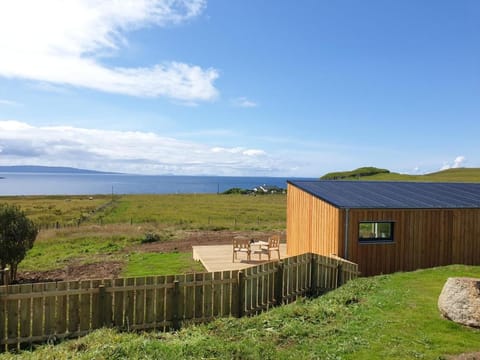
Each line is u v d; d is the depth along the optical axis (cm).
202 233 2541
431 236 1485
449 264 1509
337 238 1384
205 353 583
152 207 4653
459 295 693
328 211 1463
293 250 1802
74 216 3641
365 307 813
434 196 1642
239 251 1548
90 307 768
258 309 958
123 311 791
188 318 847
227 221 3275
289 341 640
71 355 609
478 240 1551
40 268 1545
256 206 4919
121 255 1795
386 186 1794
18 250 1323
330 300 904
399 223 1442
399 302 829
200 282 859
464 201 1580
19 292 714
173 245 2070
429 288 968
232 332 709
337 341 624
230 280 898
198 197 6812
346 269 1223
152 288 811
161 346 616
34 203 5325
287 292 1047
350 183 1862
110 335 710
